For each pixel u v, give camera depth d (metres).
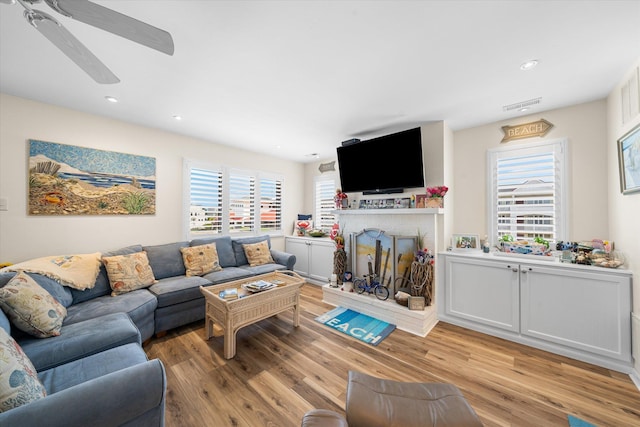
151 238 3.30
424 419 1.10
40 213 2.54
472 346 2.38
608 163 2.35
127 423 1.00
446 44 1.64
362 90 2.26
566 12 1.36
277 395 1.71
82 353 1.48
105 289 2.45
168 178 3.45
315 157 4.94
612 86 2.17
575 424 1.48
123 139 3.05
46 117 2.56
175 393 1.72
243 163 4.34
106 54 1.75
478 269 2.69
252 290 2.48
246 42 1.62
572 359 2.17
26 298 1.55
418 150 2.85
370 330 2.69
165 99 2.46
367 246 3.40
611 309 2.04
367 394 1.25
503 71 1.95
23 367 1.02
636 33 1.52
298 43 1.63
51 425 0.82
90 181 2.82
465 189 3.20
